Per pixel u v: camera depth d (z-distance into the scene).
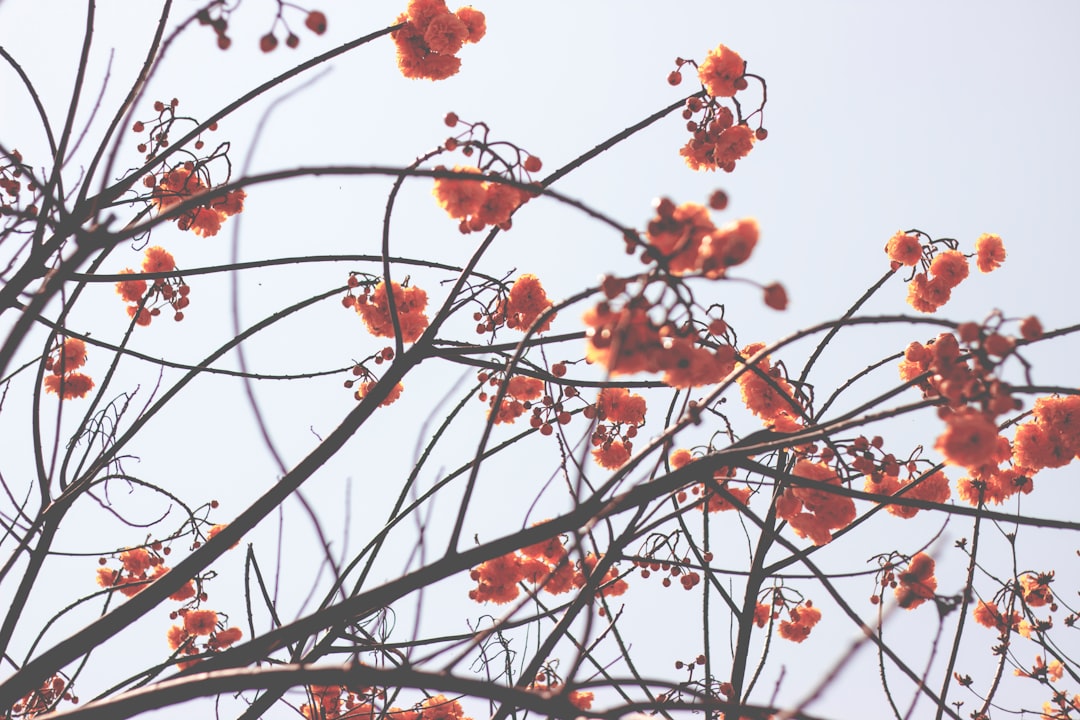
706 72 4.26
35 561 3.67
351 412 3.50
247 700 3.99
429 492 2.80
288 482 3.37
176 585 3.12
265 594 3.64
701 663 4.70
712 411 3.61
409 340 4.58
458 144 2.94
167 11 3.48
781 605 4.55
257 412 2.08
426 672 1.95
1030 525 2.68
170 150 3.74
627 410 4.44
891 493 4.31
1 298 3.07
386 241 3.56
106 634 3.02
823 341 4.51
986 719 4.92
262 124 2.13
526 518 2.61
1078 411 3.37
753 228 1.95
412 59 4.07
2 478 3.48
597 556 3.51
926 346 4.16
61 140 2.98
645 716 2.04
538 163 3.02
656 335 2.12
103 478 3.87
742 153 4.35
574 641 3.99
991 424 2.18
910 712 2.13
